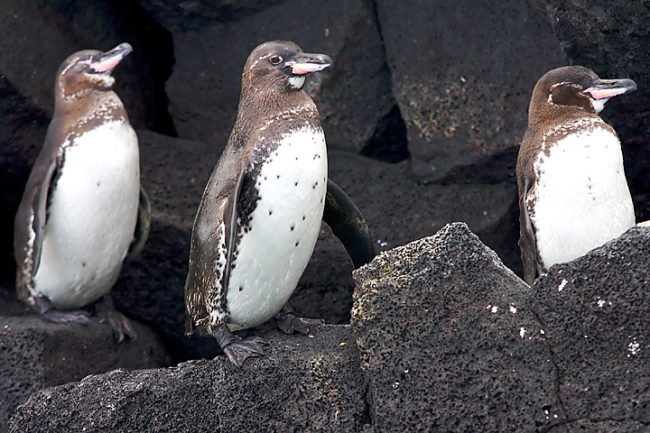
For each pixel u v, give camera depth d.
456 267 8.95
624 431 8.09
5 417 12.42
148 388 9.81
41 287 13.79
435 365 8.66
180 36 16.45
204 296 10.16
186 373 9.84
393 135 15.93
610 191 10.84
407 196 14.81
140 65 17.14
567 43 12.28
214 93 16.42
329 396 9.30
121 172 13.25
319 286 14.48
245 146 9.95
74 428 9.91
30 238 13.59
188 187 15.52
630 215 10.98
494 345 8.58
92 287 13.96
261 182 9.73
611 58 12.04
